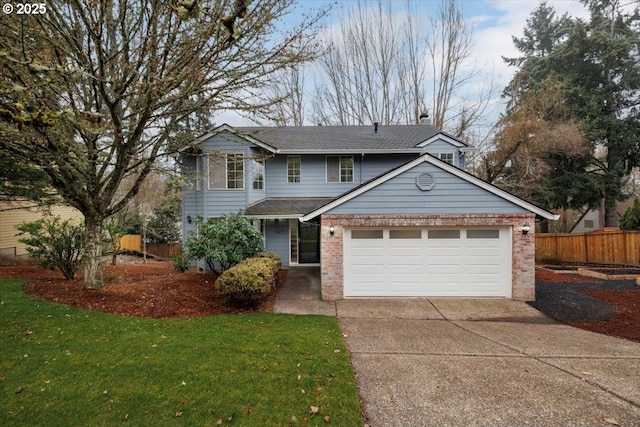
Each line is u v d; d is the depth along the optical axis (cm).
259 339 587
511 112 2394
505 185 2033
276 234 1463
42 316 633
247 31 702
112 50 700
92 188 799
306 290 1053
